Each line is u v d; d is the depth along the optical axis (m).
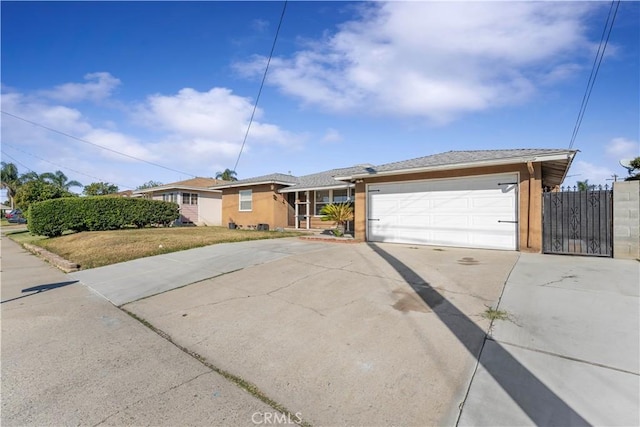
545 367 2.70
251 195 20.31
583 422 2.04
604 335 3.21
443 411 2.22
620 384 2.42
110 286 6.34
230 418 2.24
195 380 2.79
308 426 2.14
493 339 3.25
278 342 3.51
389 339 3.40
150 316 4.58
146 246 10.49
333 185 16.53
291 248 9.48
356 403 2.37
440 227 9.54
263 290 5.48
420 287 5.13
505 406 2.23
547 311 3.89
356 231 11.38
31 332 4.01
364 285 5.40
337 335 3.59
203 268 7.30
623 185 6.91
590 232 7.30
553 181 12.81
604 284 4.84
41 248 11.78
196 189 24.61
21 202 18.53
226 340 3.63
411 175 10.14
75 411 2.35
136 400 2.49
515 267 6.19
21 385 2.74
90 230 17.12
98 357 3.28
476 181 8.91
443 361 2.90
